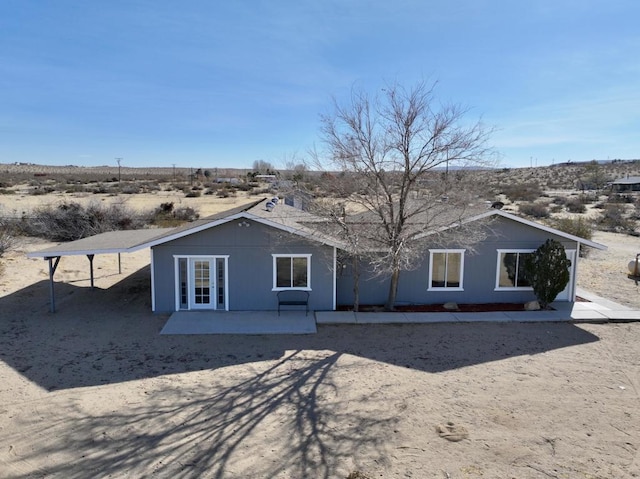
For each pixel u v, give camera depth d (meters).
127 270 21.55
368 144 14.13
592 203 60.59
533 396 9.60
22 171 176.12
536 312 15.29
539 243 16.31
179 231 15.77
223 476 6.92
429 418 8.67
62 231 29.16
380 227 15.05
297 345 12.45
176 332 13.25
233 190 76.56
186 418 8.59
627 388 10.02
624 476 7.00
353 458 7.40
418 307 15.98
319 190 14.80
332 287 15.37
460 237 15.24
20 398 9.29
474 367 11.06
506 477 6.96
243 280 15.19
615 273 21.75
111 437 7.92
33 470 6.99
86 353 11.73
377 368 10.97
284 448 7.66
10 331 13.30
